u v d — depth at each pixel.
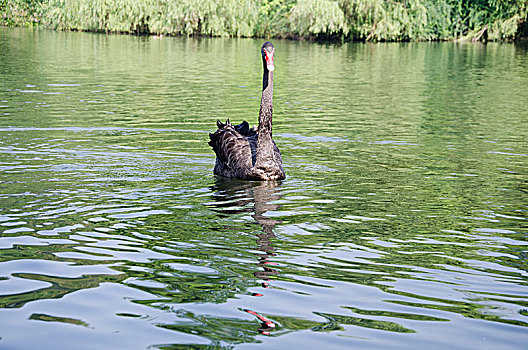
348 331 4.52
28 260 5.73
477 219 7.32
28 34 45.22
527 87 21.36
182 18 46.66
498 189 8.70
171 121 13.97
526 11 45.38
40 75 22.05
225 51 34.94
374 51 37.56
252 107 16.39
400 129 13.51
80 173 9.10
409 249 6.27
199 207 7.59
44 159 9.91
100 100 16.84
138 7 47.34
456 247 6.37
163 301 4.97
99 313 4.75
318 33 47.25
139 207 7.50
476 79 23.70
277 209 7.57
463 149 11.49
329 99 18.12
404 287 5.34
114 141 11.53
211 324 4.61
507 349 4.32
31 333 4.43
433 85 21.77
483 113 15.92
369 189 8.59
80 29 50.88
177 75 23.44
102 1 48.62
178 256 5.93
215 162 9.73
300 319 4.71
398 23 44.72
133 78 22.16
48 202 7.57
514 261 6.00
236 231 6.70
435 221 7.21
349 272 5.64
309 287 5.29
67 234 6.46
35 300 4.93
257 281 5.39
